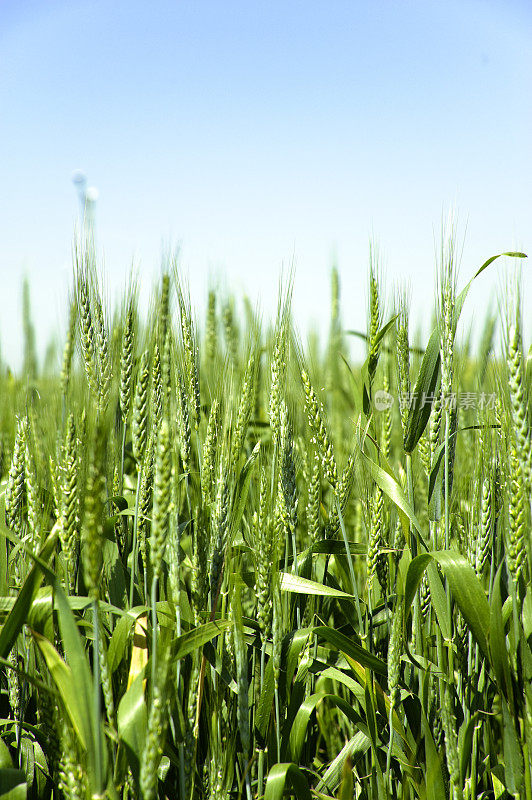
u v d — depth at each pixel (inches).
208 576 32.5
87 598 31.2
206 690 32.8
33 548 32.8
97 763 27.0
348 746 34.2
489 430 34.1
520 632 31.7
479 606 31.8
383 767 34.5
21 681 32.7
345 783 30.7
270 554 32.4
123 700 29.6
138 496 33.6
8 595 33.6
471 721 32.1
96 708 27.0
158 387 34.3
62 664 28.3
